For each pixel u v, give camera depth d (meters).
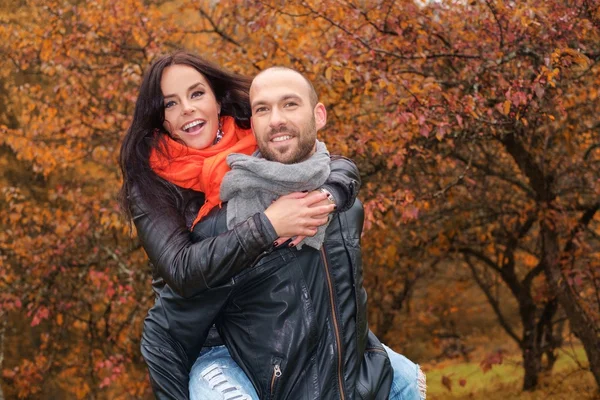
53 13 8.14
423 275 11.37
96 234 9.15
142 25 7.75
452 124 5.94
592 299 9.11
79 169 9.95
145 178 2.77
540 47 5.83
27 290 9.43
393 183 7.39
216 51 7.41
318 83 6.50
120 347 9.52
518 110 5.67
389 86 5.34
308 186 2.61
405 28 6.18
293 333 2.59
